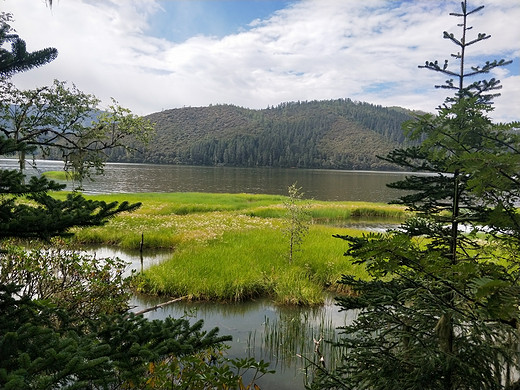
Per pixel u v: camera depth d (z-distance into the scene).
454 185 3.36
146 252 16.53
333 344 3.56
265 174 129.12
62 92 6.11
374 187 81.62
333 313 9.55
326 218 33.72
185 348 2.41
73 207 2.50
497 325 2.57
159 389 4.17
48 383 1.61
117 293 7.25
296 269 12.25
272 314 9.48
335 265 12.57
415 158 3.79
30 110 5.05
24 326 2.01
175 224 21.53
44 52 2.39
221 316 9.30
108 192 51.06
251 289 10.79
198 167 168.88
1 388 1.52
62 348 1.88
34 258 6.51
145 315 8.98
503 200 1.97
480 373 2.72
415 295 2.92
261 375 6.09
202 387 4.21
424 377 2.77
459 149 2.66
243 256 13.60
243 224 22.00
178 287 10.55
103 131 7.30
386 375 3.02
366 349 3.38
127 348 2.42
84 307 6.41
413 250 2.12
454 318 2.57
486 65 3.52
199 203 36.75
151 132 8.54
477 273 1.90
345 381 3.33
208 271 11.74
